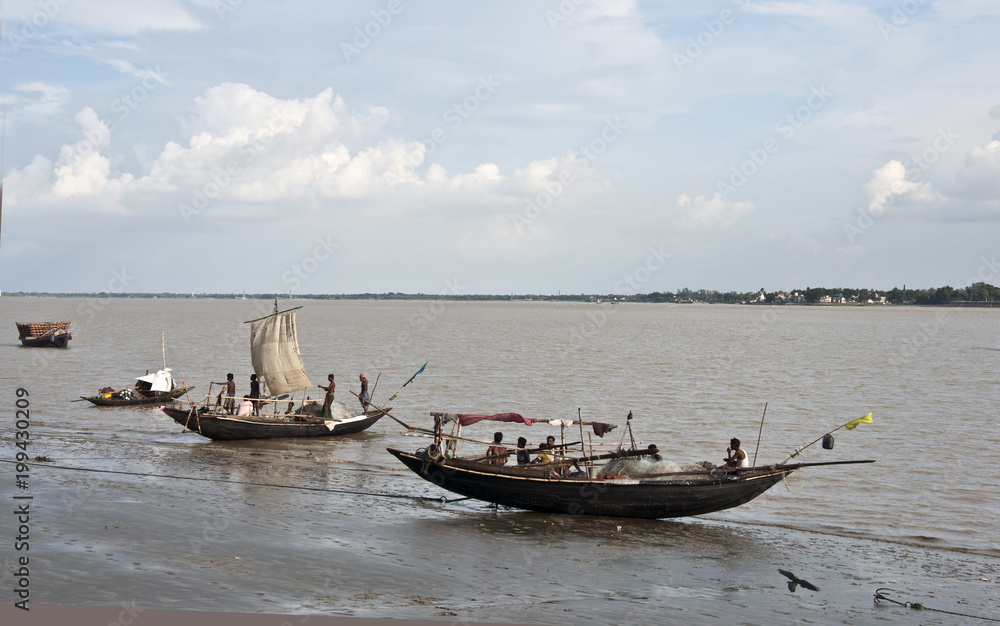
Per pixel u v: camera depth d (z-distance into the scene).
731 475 20.27
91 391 42.69
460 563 16.39
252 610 13.11
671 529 19.58
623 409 39.06
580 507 20.41
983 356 79.19
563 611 13.93
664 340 103.75
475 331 124.06
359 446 29.11
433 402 40.81
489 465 20.44
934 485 23.98
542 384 49.22
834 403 42.44
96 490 21.09
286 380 33.97
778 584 15.84
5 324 126.81
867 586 15.84
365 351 76.31
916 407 41.44
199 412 28.97
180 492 21.28
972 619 14.27
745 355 77.44
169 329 115.06
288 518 19.16
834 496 22.72
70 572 14.49
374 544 17.41
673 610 14.25
